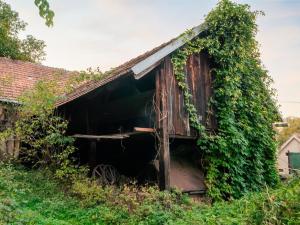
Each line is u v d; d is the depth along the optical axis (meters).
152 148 12.14
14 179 10.48
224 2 11.44
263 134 12.50
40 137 12.33
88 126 12.80
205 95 11.28
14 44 23.67
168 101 10.16
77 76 12.84
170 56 10.53
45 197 9.33
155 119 10.11
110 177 11.43
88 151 14.25
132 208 8.08
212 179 10.70
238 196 10.87
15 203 6.39
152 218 7.32
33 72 18.72
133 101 11.37
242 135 11.28
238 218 6.72
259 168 12.16
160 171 9.69
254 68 12.78
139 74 9.16
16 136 13.02
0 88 15.25
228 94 11.24
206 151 10.70
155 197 8.32
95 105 12.94
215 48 11.49
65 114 13.61
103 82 9.91
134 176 12.51
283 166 24.81
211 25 11.35
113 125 13.17
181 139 11.51
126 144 13.28
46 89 11.81
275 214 6.01
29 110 11.52
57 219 7.50
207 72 11.55
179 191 9.36
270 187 12.30
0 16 23.14
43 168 11.85
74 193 9.69
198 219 7.11
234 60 11.64
